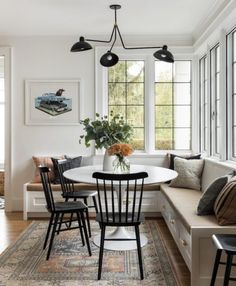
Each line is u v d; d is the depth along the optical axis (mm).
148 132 5242
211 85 4594
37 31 4953
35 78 5188
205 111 5000
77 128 5219
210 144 4648
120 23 4633
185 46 5164
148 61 5230
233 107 3887
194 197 3844
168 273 2934
